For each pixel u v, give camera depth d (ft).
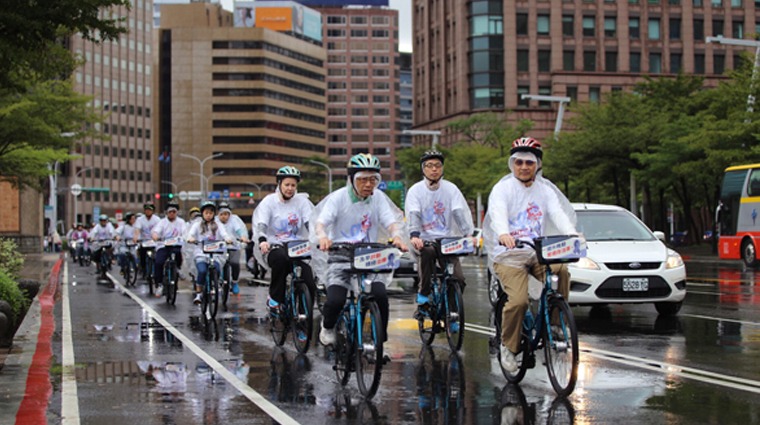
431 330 39.60
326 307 30.55
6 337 42.09
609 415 25.29
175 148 533.14
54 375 33.27
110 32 43.37
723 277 89.76
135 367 35.17
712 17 322.34
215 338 44.47
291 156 556.92
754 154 130.11
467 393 28.91
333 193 30.83
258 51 529.86
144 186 520.42
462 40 332.19
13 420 25.14
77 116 111.86
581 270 48.14
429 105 368.68
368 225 31.07
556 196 29.86
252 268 95.45
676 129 160.45
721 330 44.27
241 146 532.32
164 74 541.34
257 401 28.22
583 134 175.94
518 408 26.48
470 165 246.06
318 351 39.63
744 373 31.94
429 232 40.11
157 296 72.90
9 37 41.22
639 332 43.68
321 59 585.63
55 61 55.88
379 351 27.61
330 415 26.05
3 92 59.52
